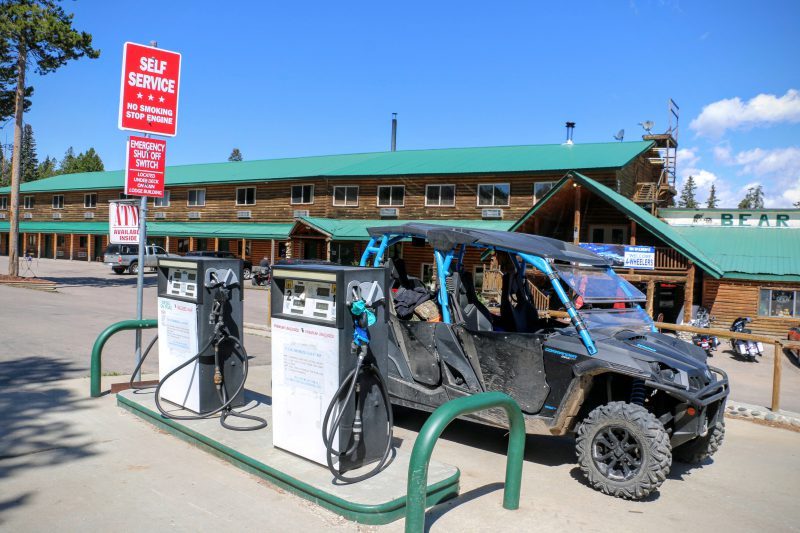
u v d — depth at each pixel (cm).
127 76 728
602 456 529
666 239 1988
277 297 528
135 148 752
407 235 701
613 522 462
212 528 411
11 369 866
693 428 533
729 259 2122
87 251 4956
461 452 618
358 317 460
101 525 409
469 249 2731
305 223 3055
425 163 3269
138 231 786
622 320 637
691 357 579
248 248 3950
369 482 464
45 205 5309
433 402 637
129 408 671
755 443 727
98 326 1340
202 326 605
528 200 2856
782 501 533
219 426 584
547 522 452
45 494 455
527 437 694
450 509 464
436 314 665
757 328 2025
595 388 598
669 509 498
